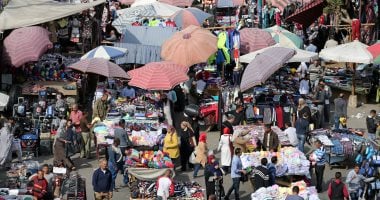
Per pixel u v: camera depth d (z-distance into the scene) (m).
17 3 35.09
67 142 24.61
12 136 24.88
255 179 22.11
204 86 31.53
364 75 33.88
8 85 30.86
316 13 40.75
